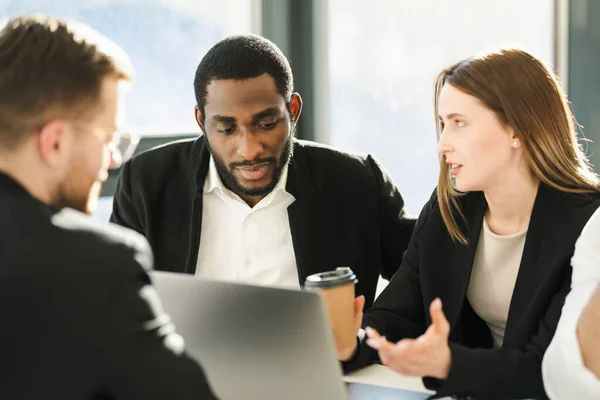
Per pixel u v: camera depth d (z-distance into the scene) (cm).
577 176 207
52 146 133
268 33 399
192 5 379
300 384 146
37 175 133
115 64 138
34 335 119
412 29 390
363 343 207
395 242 259
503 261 215
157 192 255
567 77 339
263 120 227
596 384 162
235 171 233
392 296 232
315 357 144
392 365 168
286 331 145
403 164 403
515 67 204
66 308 120
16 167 133
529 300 203
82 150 136
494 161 205
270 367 148
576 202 204
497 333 224
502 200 211
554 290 202
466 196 222
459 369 173
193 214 249
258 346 148
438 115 220
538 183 209
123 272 124
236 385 151
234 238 250
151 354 123
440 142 210
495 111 203
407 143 400
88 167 137
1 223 125
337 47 409
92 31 141
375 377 207
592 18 332
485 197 217
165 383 123
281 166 236
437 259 224
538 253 204
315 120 413
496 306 219
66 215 129
